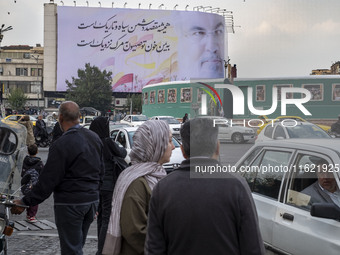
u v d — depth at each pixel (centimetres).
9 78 11312
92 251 589
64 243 417
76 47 10294
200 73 10256
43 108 11062
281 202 380
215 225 206
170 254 214
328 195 347
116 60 10319
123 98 10781
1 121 402
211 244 206
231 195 209
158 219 218
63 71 10294
